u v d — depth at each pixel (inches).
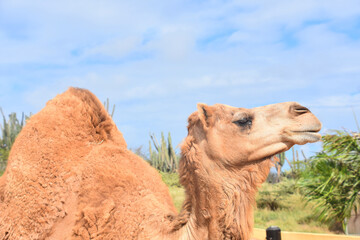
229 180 114.9
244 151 115.8
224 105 123.0
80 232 122.3
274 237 191.5
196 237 113.4
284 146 117.0
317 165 381.4
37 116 142.6
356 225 388.8
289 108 120.0
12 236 125.2
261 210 565.3
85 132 143.0
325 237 199.2
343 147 366.9
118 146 147.6
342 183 375.6
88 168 133.4
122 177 132.6
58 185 130.2
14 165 133.4
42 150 133.6
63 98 147.9
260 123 118.3
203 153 118.2
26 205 126.9
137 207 124.4
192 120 124.0
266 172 118.3
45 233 125.3
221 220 112.0
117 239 119.5
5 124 952.3
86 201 126.9
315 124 116.9
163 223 119.6
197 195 115.9
